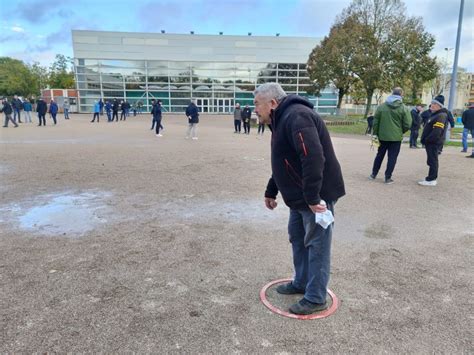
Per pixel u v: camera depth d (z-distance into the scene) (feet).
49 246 13.83
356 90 124.77
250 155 37.78
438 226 16.63
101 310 9.64
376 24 112.47
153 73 160.97
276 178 9.39
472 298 10.48
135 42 157.58
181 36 159.84
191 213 18.06
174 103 164.14
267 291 10.71
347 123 101.86
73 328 8.84
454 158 37.60
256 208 18.98
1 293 10.40
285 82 167.22
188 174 27.55
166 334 8.68
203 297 10.37
